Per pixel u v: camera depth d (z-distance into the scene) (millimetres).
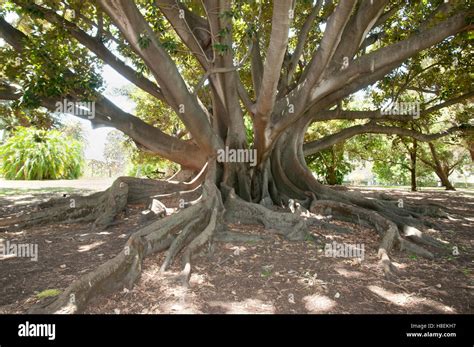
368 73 6891
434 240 6570
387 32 10875
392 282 4500
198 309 3678
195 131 8258
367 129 12469
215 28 7297
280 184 9859
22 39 7824
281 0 4734
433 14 8914
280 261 5184
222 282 4375
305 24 10102
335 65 7684
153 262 4973
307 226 7027
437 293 4219
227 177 8930
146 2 8719
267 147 8758
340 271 4832
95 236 6543
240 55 10922
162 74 6723
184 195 8500
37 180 23828
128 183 8633
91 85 7398
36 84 6855
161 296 3953
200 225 6316
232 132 9211
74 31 8688
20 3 7445
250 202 8156
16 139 24109
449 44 10367
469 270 5094
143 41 5812
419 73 11805
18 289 4133
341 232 7230
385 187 23844
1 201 11781
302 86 7375
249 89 13641
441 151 21812
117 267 4191
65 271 4695
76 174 27078
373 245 6277
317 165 22219
